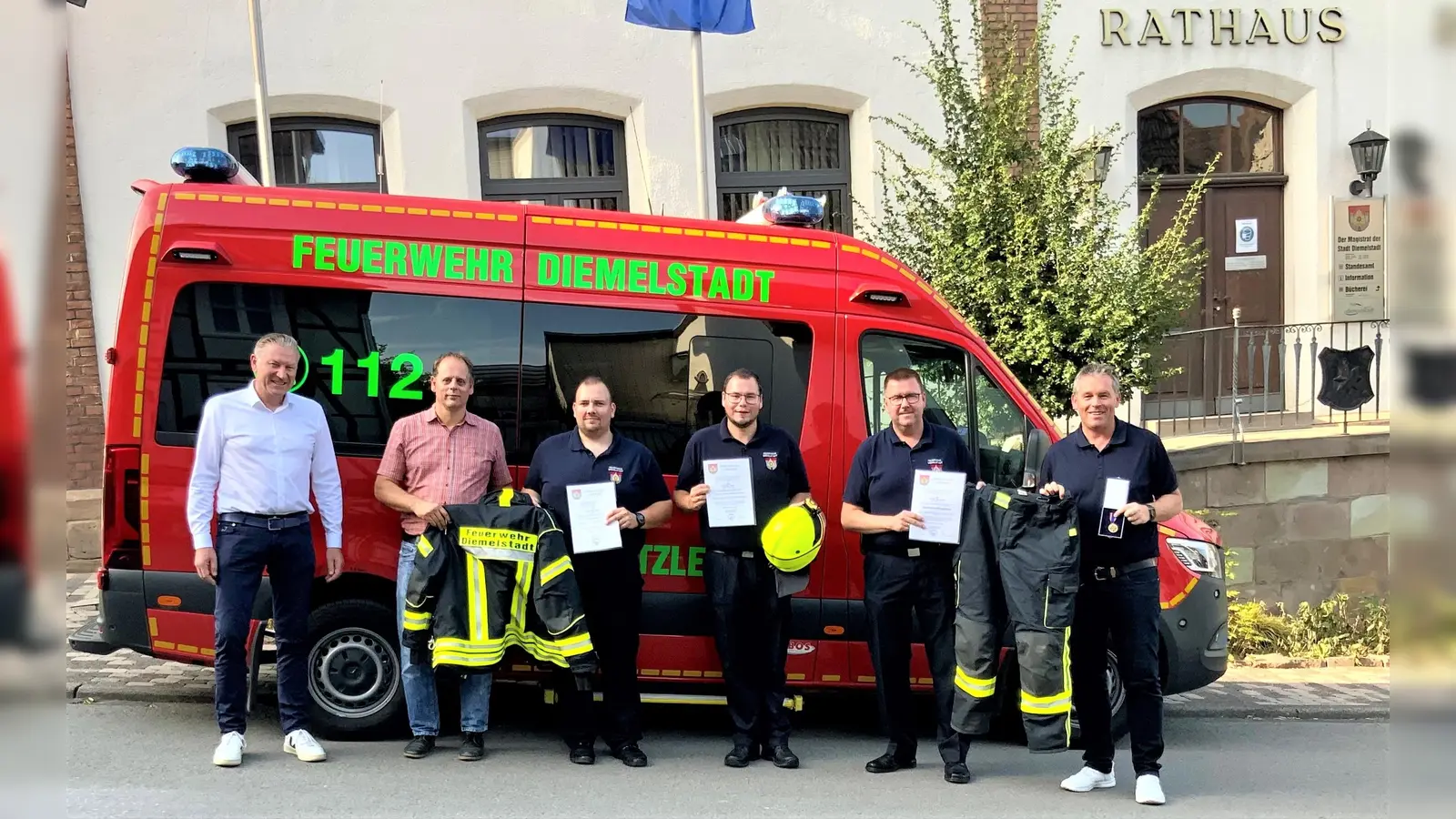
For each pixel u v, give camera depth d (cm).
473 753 513
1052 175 821
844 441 558
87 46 885
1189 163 1170
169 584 510
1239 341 1127
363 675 531
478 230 543
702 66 909
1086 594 486
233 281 521
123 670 635
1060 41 1081
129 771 479
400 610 502
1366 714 669
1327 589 966
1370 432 977
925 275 845
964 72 1027
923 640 512
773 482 511
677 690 555
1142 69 1102
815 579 555
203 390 516
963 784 508
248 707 510
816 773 520
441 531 489
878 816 461
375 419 530
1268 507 955
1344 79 1142
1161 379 932
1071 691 489
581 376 546
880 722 621
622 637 512
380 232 535
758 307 557
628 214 558
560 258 547
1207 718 664
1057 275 811
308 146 970
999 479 570
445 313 539
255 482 480
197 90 915
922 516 491
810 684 561
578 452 507
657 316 552
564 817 445
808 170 1057
